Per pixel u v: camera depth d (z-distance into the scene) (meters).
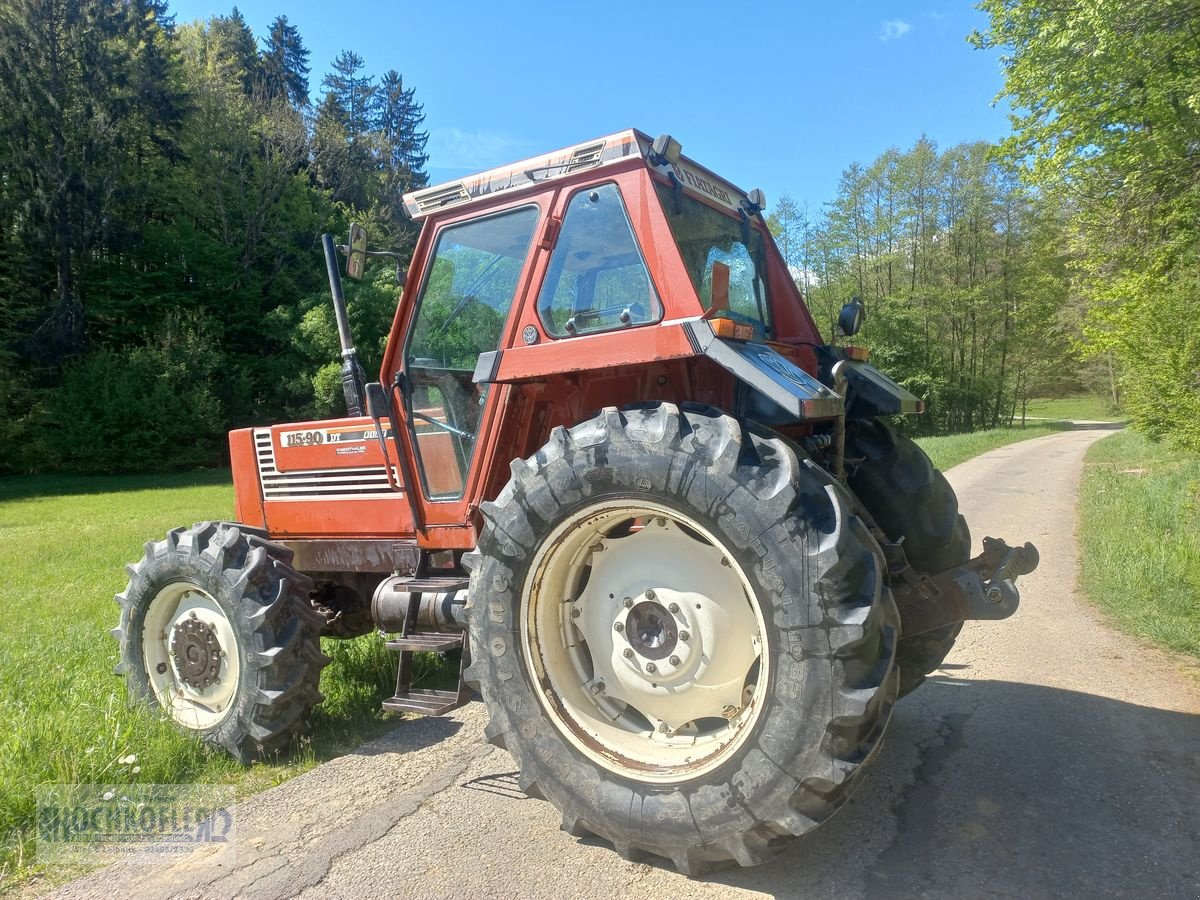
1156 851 2.75
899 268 47.50
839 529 2.40
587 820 2.76
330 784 3.58
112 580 9.64
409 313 4.00
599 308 3.27
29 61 34.47
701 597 2.79
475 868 2.78
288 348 39.97
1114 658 5.03
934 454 22.47
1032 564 3.18
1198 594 5.97
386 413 4.03
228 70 50.91
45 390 33.44
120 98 36.91
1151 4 10.34
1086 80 11.71
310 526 4.61
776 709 2.40
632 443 2.69
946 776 3.40
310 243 43.88
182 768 3.76
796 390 2.62
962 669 4.93
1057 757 3.57
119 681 4.95
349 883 2.72
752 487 2.49
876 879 2.62
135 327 37.31
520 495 2.91
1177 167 11.72
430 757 3.86
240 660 3.84
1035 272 42.56
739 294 3.99
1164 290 12.71
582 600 3.06
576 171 3.32
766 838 2.47
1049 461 20.08
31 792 3.35
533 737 2.87
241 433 4.96
